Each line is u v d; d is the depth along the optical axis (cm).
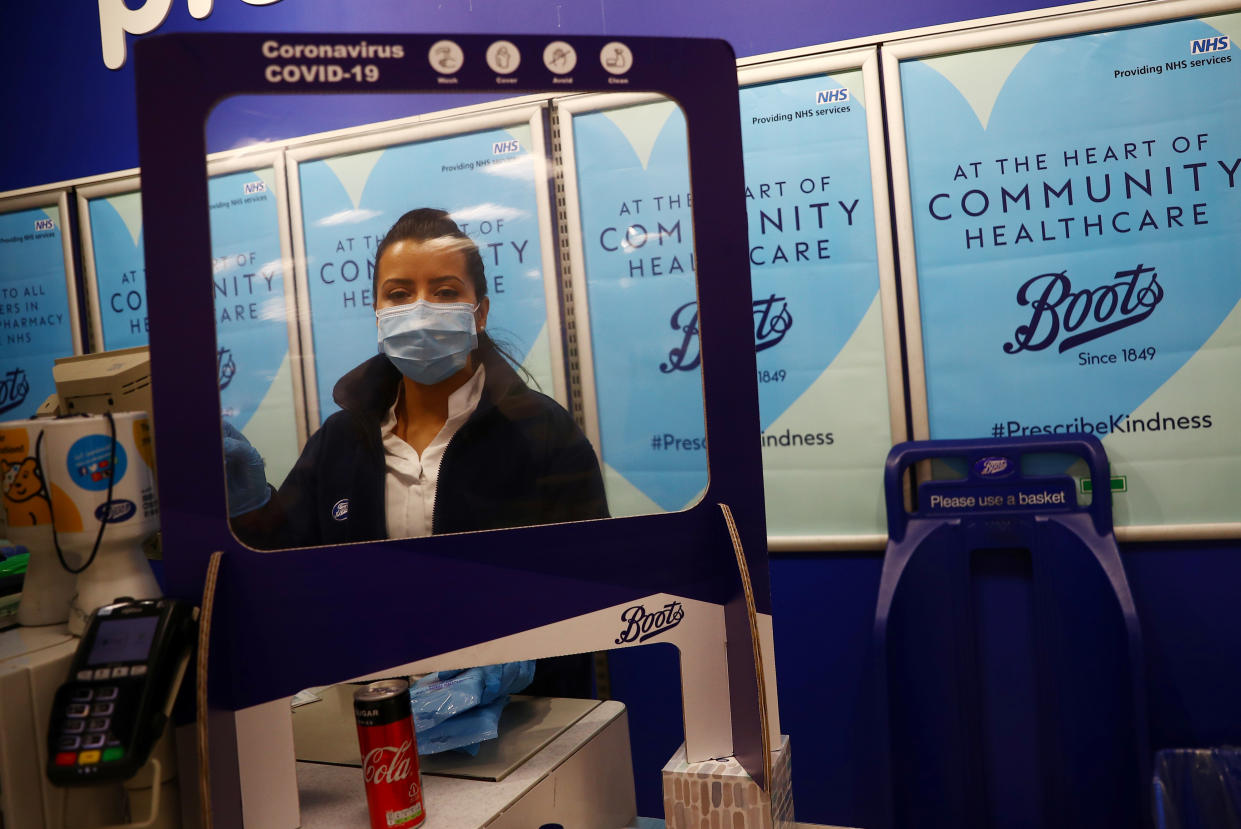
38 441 96
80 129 260
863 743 220
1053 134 200
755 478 99
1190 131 193
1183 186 194
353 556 93
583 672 178
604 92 94
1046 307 204
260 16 243
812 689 223
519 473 124
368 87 90
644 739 232
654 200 115
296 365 216
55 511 95
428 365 137
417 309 135
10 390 272
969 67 203
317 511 138
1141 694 186
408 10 234
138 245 259
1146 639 202
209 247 88
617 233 196
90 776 75
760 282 221
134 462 98
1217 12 189
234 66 87
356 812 96
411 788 90
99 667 81
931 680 206
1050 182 201
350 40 89
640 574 98
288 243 223
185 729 90
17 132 264
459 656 95
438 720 108
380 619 93
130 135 256
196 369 89
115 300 262
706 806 97
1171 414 198
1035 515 200
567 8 226
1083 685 197
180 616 85
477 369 137
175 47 86
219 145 103
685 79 95
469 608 95
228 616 90
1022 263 204
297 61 88
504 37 92
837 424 218
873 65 208
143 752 78
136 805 87
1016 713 210
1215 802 187
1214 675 199
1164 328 197
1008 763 210
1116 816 196
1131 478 201
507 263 204
